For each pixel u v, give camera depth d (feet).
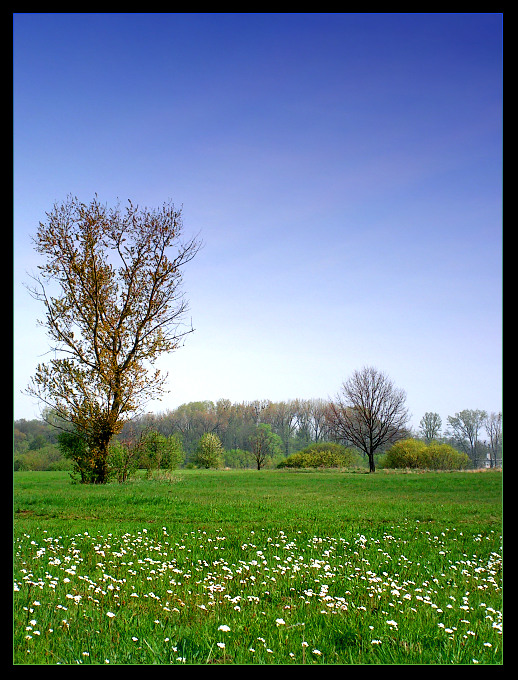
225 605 20.20
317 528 41.91
